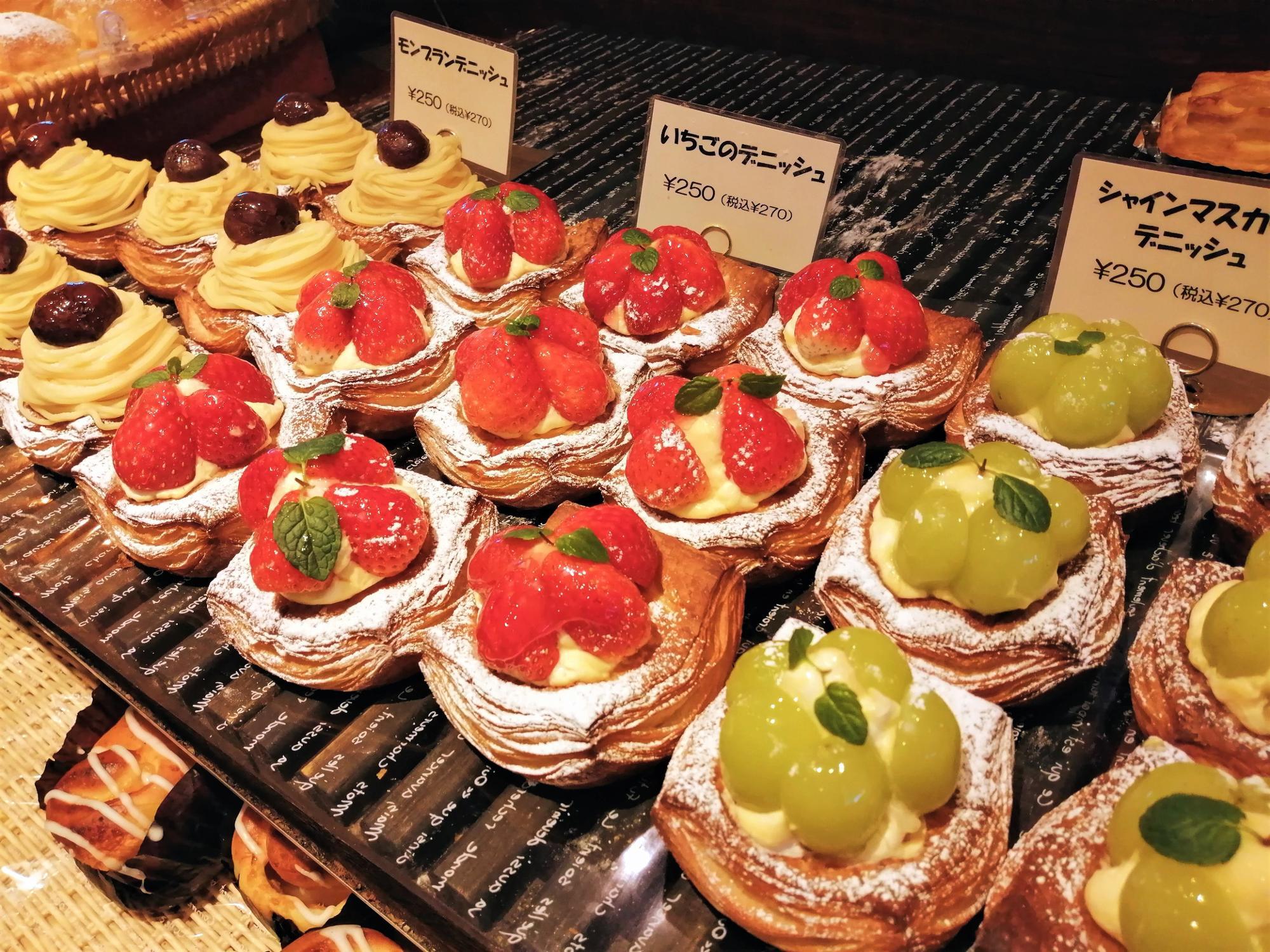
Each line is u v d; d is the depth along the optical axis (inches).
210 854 13.3
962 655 10.6
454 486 14.4
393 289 15.4
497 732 10.7
